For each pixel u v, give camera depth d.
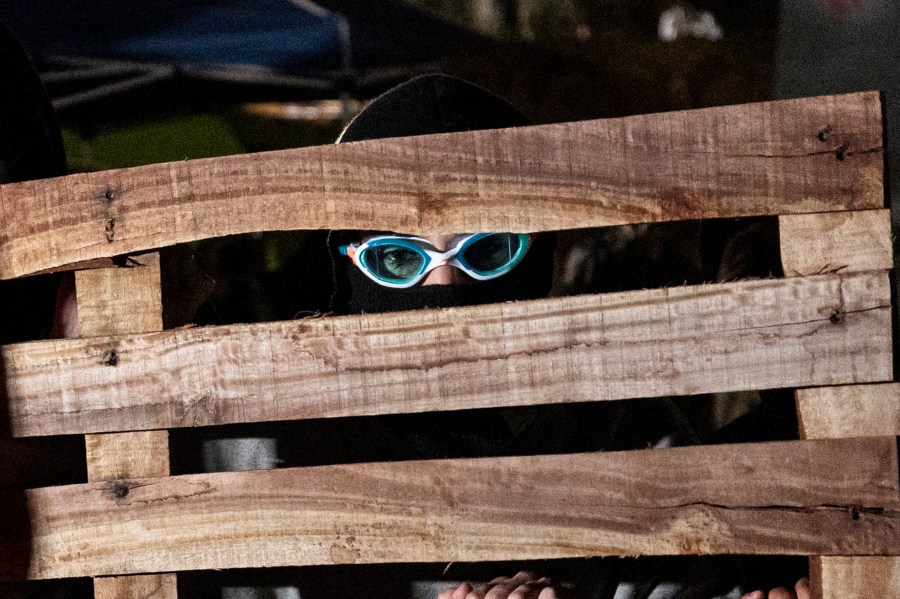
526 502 1.90
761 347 1.87
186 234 1.92
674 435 2.16
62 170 2.13
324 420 2.22
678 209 1.87
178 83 4.23
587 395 1.88
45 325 2.08
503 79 4.71
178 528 1.94
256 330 1.92
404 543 1.91
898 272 2.57
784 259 1.87
